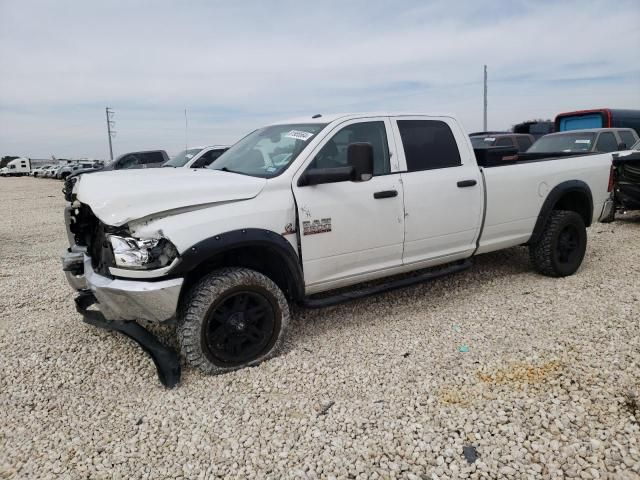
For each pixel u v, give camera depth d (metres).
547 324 4.21
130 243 3.31
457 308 4.77
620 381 3.17
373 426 2.87
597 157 6.05
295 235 3.81
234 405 3.15
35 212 15.88
